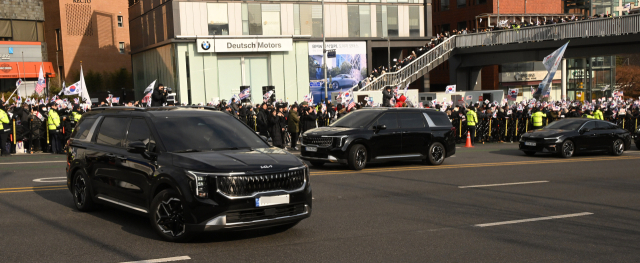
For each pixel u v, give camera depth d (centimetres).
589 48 3497
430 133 1580
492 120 2677
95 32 6325
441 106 2722
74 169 875
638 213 897
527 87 5734
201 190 642
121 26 6612
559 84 5866
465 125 2586
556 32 3578
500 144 2572
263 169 664
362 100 3206
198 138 744
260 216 661
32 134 1934
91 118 880
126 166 748
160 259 607
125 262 595
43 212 869
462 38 4181
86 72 6231
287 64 3969
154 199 688
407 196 1048
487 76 5631
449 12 6044
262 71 3916
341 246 673
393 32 4356
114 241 688
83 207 861
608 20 3294
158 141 720
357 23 4231
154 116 762
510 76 5575
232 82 3834
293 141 2098
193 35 3750
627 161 1736
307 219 835
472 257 629
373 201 992
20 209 892
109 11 6462
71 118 1945
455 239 713
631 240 715
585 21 3416
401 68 3988
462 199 1019
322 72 4106
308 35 4009
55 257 615
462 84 4353
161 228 688
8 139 1891
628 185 1210
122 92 6425
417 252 648
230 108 2366
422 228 777
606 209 931
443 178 1305
